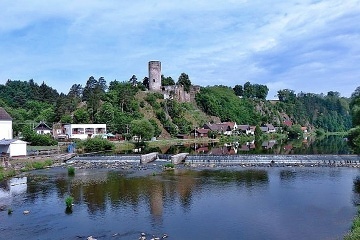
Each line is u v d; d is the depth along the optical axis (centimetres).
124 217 4094
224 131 19788
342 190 5294
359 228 3244
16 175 6838
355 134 9675
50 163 8188
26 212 4281
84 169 7631
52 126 16100
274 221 3903
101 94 17488
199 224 3819
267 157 8219
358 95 9706
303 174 6625
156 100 18812
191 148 12612
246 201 4734
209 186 5656
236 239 3384
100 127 14725
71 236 3509
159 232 3588
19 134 13488
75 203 4719
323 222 3853
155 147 12962
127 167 7831
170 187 5612
